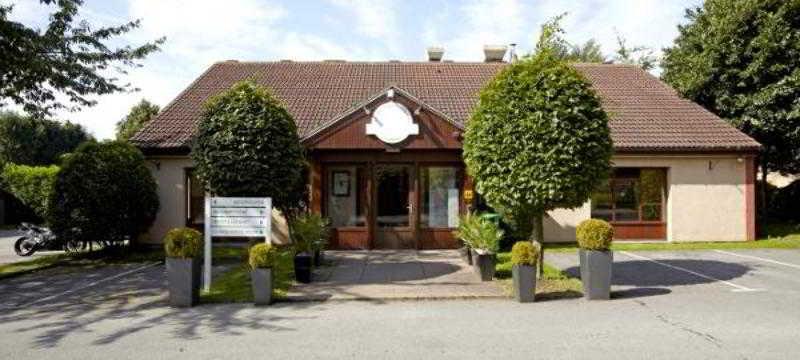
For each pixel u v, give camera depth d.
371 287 10.13
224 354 6.34
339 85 20.38
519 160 9.48
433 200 16.25
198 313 8.40
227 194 11.43
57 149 41.38
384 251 15.67
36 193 25.64
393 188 16.22
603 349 6.37
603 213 17.67
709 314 7.98
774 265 12.52
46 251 17.05
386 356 6.19
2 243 19.94
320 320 7.86
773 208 23.23
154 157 16.78
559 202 9.81
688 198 17.31
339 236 16.06
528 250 8.95
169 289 8.81
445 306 8.70
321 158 15.88
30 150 39.78
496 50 24.22
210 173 11.38
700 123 18.17
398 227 16.11
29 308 8.99
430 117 15.43
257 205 9.78
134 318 8.14
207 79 20.78
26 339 7.10
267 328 7.45
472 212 15.01
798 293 9.43
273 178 11.50
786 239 17.42
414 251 15.62
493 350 6.37
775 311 8.14
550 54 10.09
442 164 16.20
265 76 21.12
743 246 16.06
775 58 18.42
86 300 9.51
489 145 9.80
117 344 6.80
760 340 6.68
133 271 12.72
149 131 17.30
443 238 16.05
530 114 9.49
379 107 15.36
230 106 11.48
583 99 9.71
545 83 9.61
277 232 16.94
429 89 20.11
